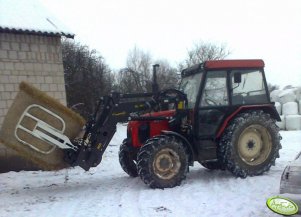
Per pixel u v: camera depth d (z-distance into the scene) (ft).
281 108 53.93
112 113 20.67
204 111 21.99
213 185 20.63
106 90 75.05
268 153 22.50
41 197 20.35
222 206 16.83
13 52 29.25
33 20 30.01
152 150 20.08
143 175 20.08
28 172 28.55
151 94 21.88
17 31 28.73
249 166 21.99
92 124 20.74
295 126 51.03
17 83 29.37
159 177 20.21
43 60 30.58
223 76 22.27
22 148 19.13
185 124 22.07
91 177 25.50
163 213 16.38
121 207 17.58
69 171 27.96
